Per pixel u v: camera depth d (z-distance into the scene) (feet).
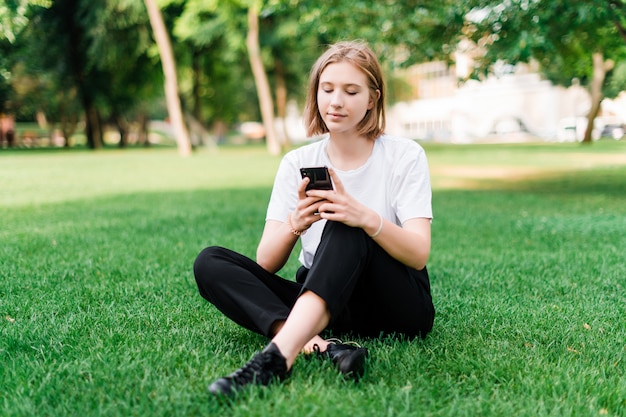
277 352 6.49
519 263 14.76
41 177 44.98
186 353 7.66
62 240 17.81
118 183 40.73
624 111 122.83
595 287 12.10
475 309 10.37
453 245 17.88
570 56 38.55
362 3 31.76
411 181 7.74
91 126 107.55
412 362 7.36
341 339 8.42
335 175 6.98
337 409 5.93
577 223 22.24
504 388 6.75
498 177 45.60
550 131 154.40
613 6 28.96
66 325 9.06
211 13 85.35
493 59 29.09
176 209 26.48
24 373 7.06
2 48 57.21
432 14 30.94
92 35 81.30
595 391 6.67
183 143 84.02
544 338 8.66
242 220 23.00
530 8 27.71
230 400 6.07
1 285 11.90
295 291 7.90
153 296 11.13
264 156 81.82
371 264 7.36
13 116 113.91
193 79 107.24
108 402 6.28
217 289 7.43
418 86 175.52
